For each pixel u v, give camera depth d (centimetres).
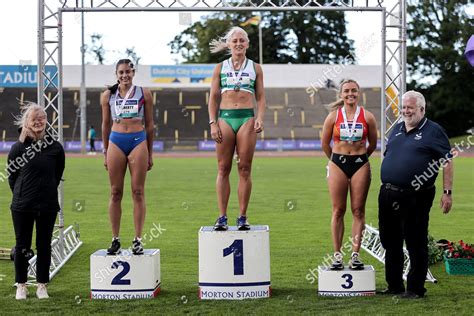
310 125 5472
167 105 5631
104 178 2675
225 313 748
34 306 790
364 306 775
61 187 1117
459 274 970
